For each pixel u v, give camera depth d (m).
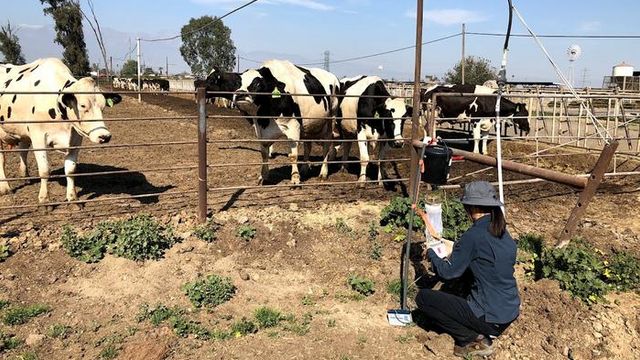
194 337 4.08
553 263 5.04
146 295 4.68
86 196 7.14
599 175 5.16
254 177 8.53
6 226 5.78
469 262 3.85
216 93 5.88
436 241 4.29
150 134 14.10
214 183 8.00
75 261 5.10
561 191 8.44
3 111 6.77
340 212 6.73
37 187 7.62
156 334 4.09
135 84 47.38
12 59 43.00
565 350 4.08
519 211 7.38
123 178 8.25
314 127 8.55
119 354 3.81
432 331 4.33
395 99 8.41
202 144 5.87
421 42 6.20
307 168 9.06
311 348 4.02
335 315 4.52
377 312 4.61
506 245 3.73
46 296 4.59
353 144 12.68
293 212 6.62
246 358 3.86
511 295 3.82
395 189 8.02
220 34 72.56
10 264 4.96
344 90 9.27
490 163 5.34
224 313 4.48
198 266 5.21
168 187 7.73
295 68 8.41
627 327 4.40
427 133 7.56
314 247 5.79
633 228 6.75
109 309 4.44
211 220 6.09
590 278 4.76
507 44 4.60
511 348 4.11
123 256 5.21
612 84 32.31
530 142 13.99
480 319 3.81
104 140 6.16
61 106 6.20
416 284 5.09
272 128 7.81
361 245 5.87
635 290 5.05
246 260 5.44
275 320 4.35
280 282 5.09
